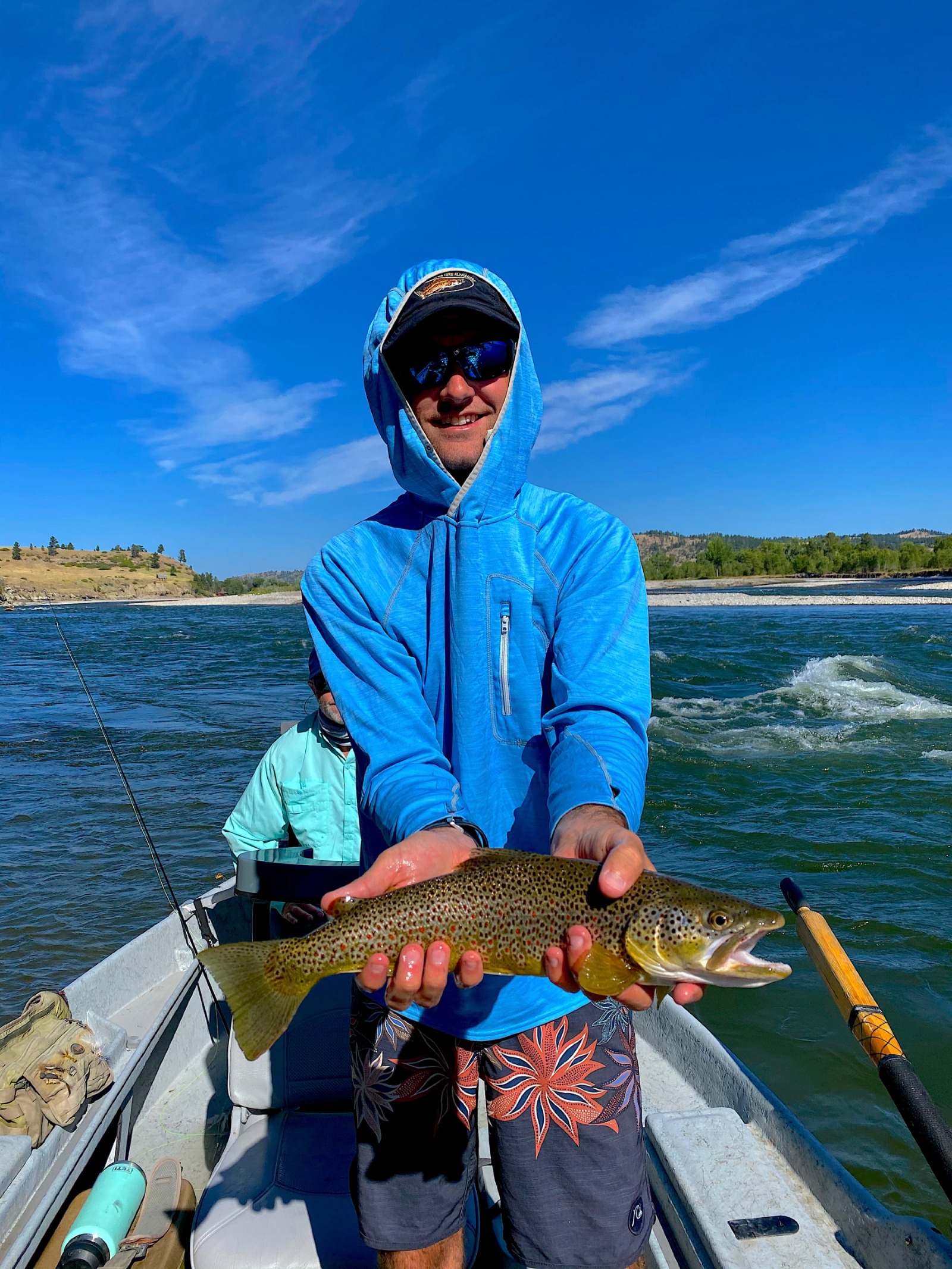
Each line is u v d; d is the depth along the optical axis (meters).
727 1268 2.23
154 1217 2.90
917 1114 2.01
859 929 6.66
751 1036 5.23
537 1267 1.98
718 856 8.52
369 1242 2.07
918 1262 2.08
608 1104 1.95
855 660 23.89
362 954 1.83
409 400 2.09
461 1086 2.05
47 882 8.42
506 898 1.75
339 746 4.16
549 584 2.07
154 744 14.86
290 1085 3.03
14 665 29.73
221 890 4.68
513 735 2.08
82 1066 2.98
